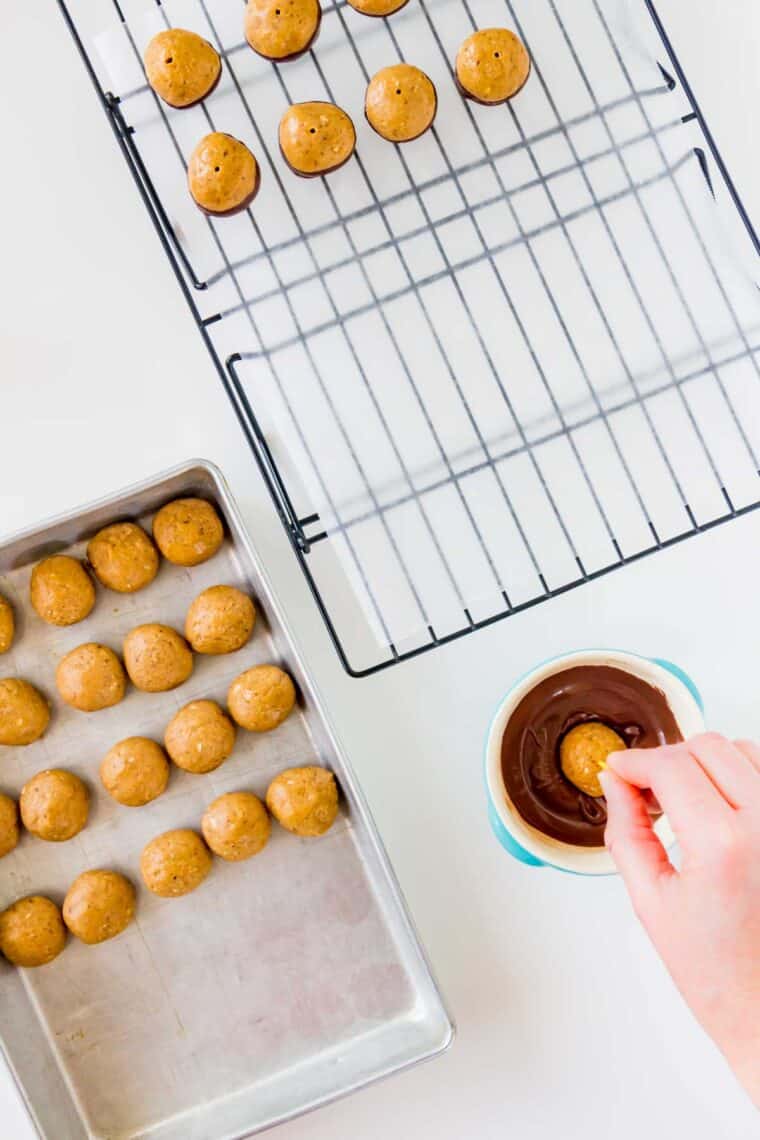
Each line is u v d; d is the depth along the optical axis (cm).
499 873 107
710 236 94
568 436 96
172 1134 102
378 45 94
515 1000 108
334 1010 103
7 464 104
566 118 95
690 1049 108
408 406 95
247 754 104
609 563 105
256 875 103
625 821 77
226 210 92
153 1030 103
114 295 104
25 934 100
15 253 104
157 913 103
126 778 99
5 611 101
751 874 69
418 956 96
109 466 105
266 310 94
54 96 103
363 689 105
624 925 107
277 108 94
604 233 95
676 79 105
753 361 96
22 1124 103
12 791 103
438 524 96
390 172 95
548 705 96
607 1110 108
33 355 104
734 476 97
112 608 104
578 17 94
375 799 106
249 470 105
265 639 104
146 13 95
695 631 107
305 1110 93
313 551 105
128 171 103
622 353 96
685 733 95
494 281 95
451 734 106
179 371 105
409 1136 108
